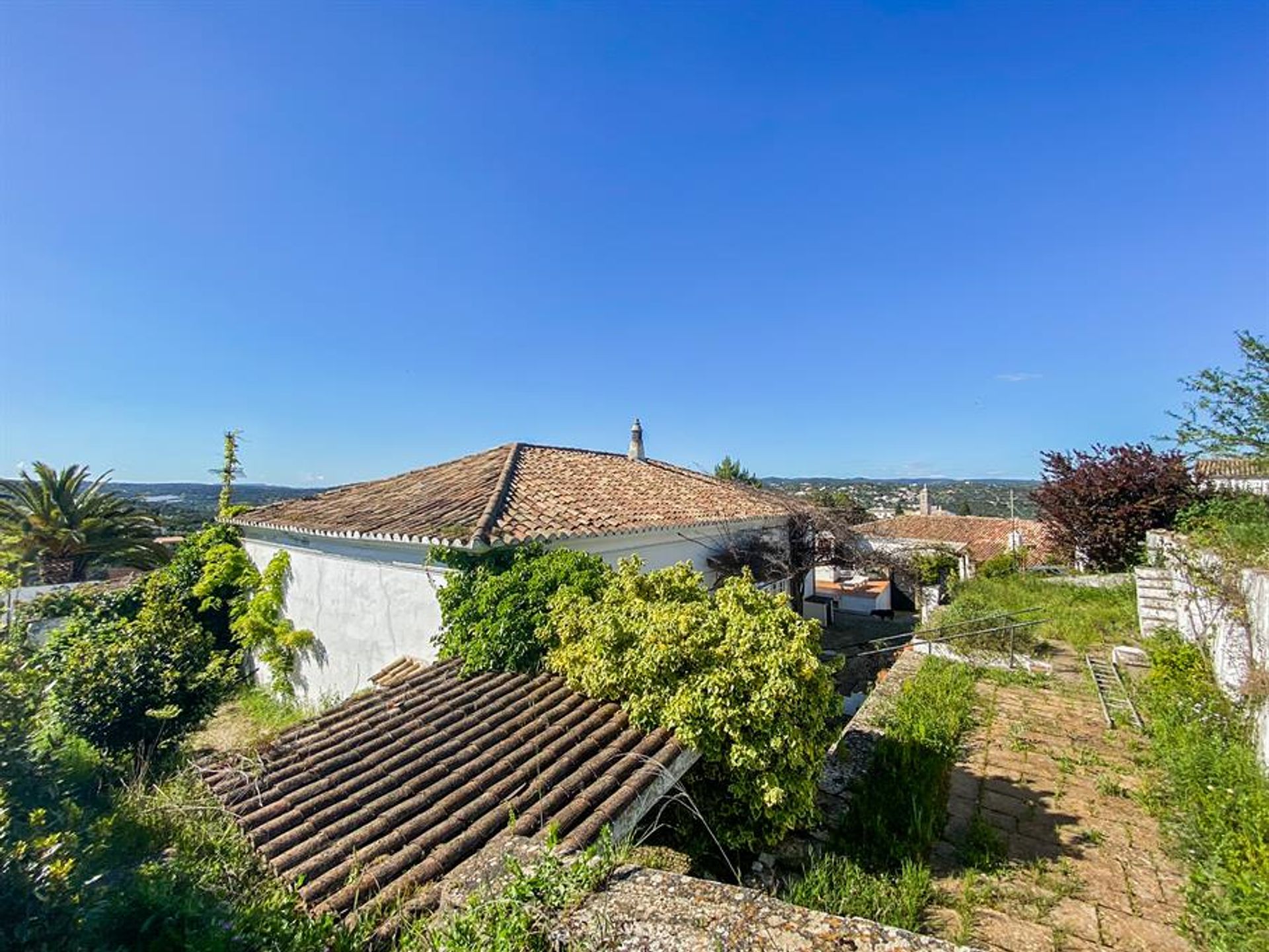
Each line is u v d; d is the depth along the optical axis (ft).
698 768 19.35
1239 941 12.82
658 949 7.18
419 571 32.91
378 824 14.38
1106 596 48.21
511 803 15.23
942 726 26.84
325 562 40.70
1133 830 19.39
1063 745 25.63
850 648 61.57
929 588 71.31
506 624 25.16
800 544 57.06
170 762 27.04
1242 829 16.06
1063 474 60.23
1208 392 31.78
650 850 16.65
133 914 9.73
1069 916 15.46
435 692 22.80
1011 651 36.35
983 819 20.31
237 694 45.21
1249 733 20.76
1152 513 53.78
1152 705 26.76
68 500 72.74
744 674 18.38
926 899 16.26
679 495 49.78
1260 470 33.96
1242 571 23.40
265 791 15.90
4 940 8.31
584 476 46.44
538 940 7.41
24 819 13.16
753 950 7.07
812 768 19.11
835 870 17.31
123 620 37.58
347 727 19.90
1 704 15.11
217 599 49.06
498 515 31.83
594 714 20.07
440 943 7.99
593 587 26.71
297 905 11.05
